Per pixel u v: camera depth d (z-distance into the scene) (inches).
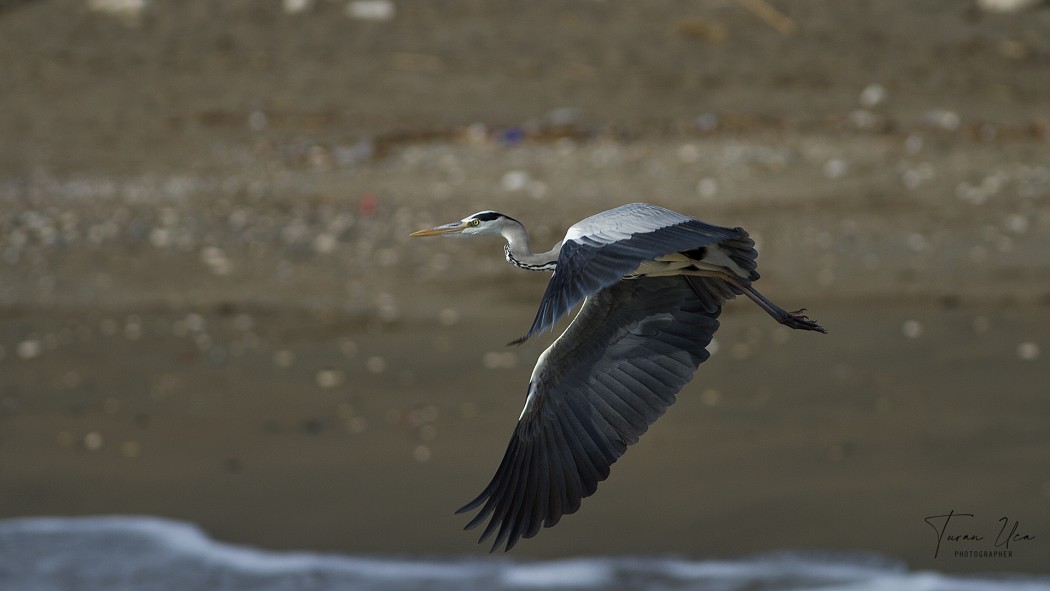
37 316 628.4
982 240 701.3
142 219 757.9
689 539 422.3
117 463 482.3
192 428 508.7
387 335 597.3
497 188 796.0
